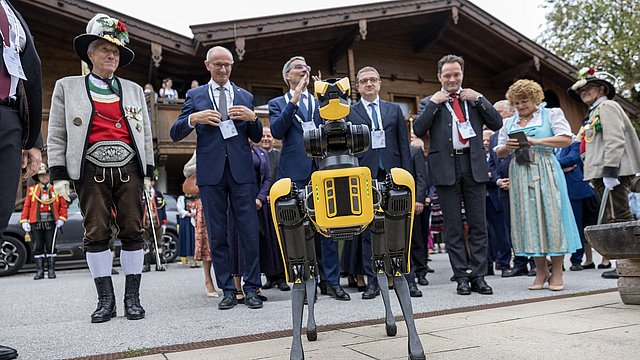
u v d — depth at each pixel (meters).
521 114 4.30
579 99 5.14
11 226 8.43
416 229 5.04
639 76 21.92
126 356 2.31
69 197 8.54
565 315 2.70
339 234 1.82
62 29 12.44
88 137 3.35
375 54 15.87
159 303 4.18
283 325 2.95
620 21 22.78
